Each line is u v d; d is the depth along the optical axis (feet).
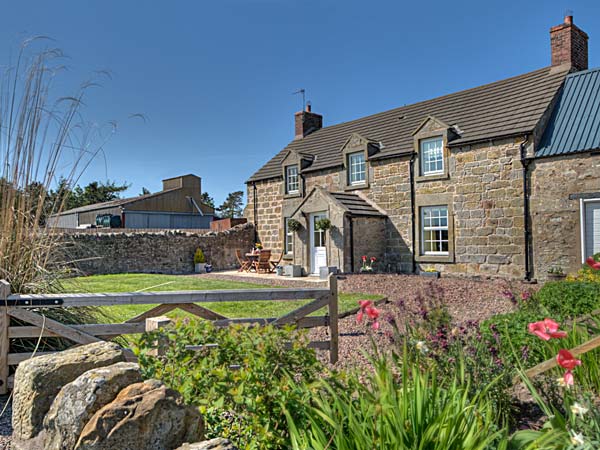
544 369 7.80
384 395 6.53
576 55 42.22
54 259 13.92
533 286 34.42
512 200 38.55
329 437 7.01
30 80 13.21
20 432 7.66
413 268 45.88
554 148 36.35
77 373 8.00
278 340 9.01
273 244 62.13
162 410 6.23
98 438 5.92
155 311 13.46
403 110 55.72
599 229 34.09
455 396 7.22
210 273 56.49
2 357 11.69
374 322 8.35
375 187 49.67
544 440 6.24
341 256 45.50
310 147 61.87
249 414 7.50
